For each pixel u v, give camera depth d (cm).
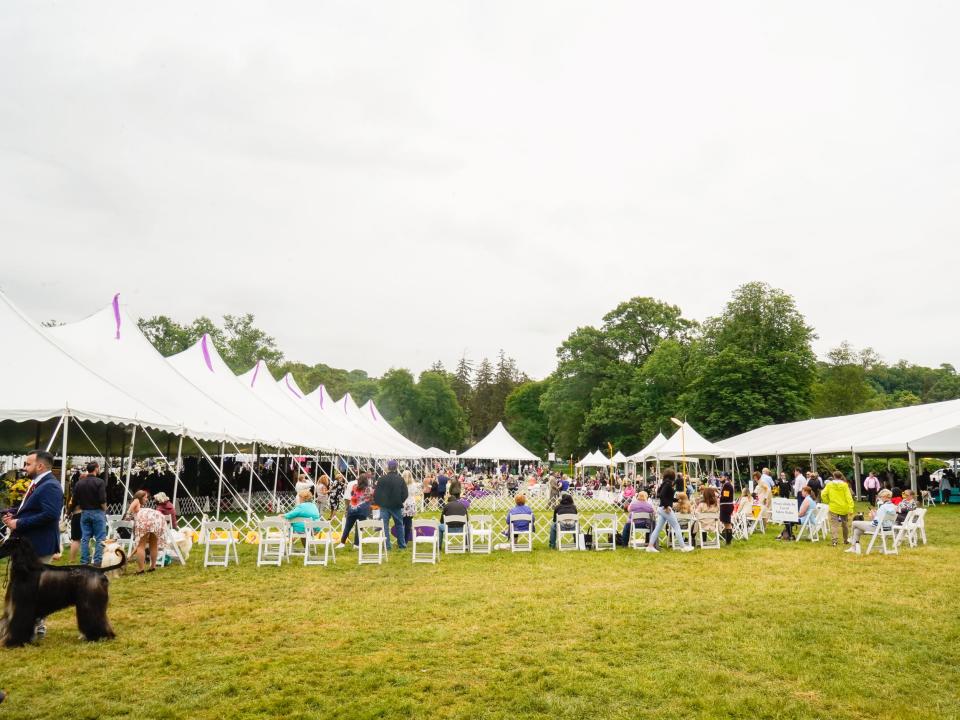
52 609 625
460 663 567
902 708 470
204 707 472
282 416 2084
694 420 4297
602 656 586
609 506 2759
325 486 2106
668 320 5122
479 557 1223
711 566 1092
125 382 1404
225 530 1151
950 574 982
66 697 488
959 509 2306
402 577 990
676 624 695
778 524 1864
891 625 685
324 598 832
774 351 4131
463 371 8938
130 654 592
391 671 546
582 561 1165
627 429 4869
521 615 737
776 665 557
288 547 1159
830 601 798
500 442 3200
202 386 1883
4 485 1071
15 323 1248
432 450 3928
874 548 1307
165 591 874
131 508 1082
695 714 461
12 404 1064
